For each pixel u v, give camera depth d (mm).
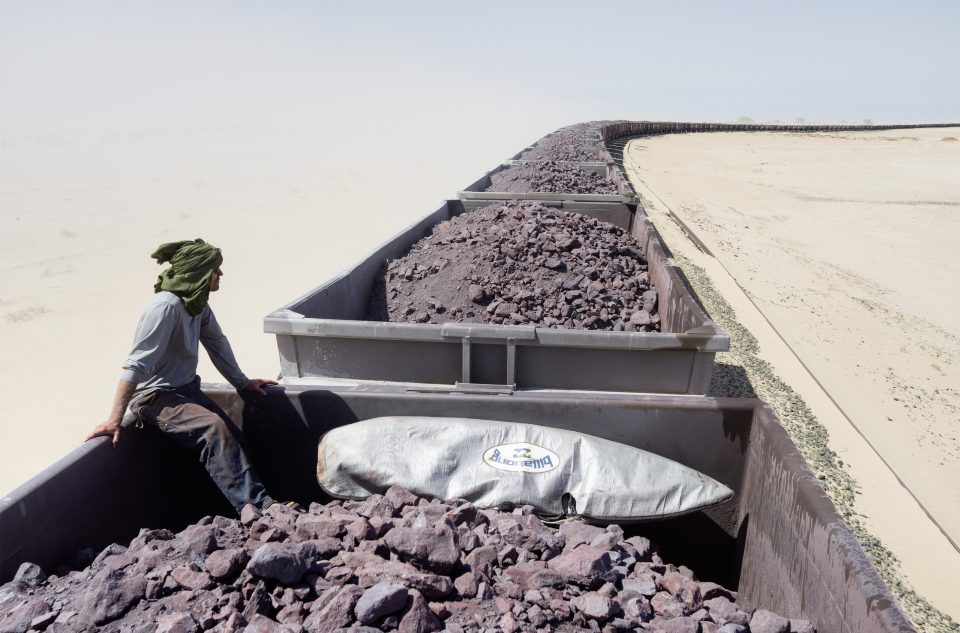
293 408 3191
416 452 2947
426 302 5273
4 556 2113
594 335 3576
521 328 3629
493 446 2973
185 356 3012
